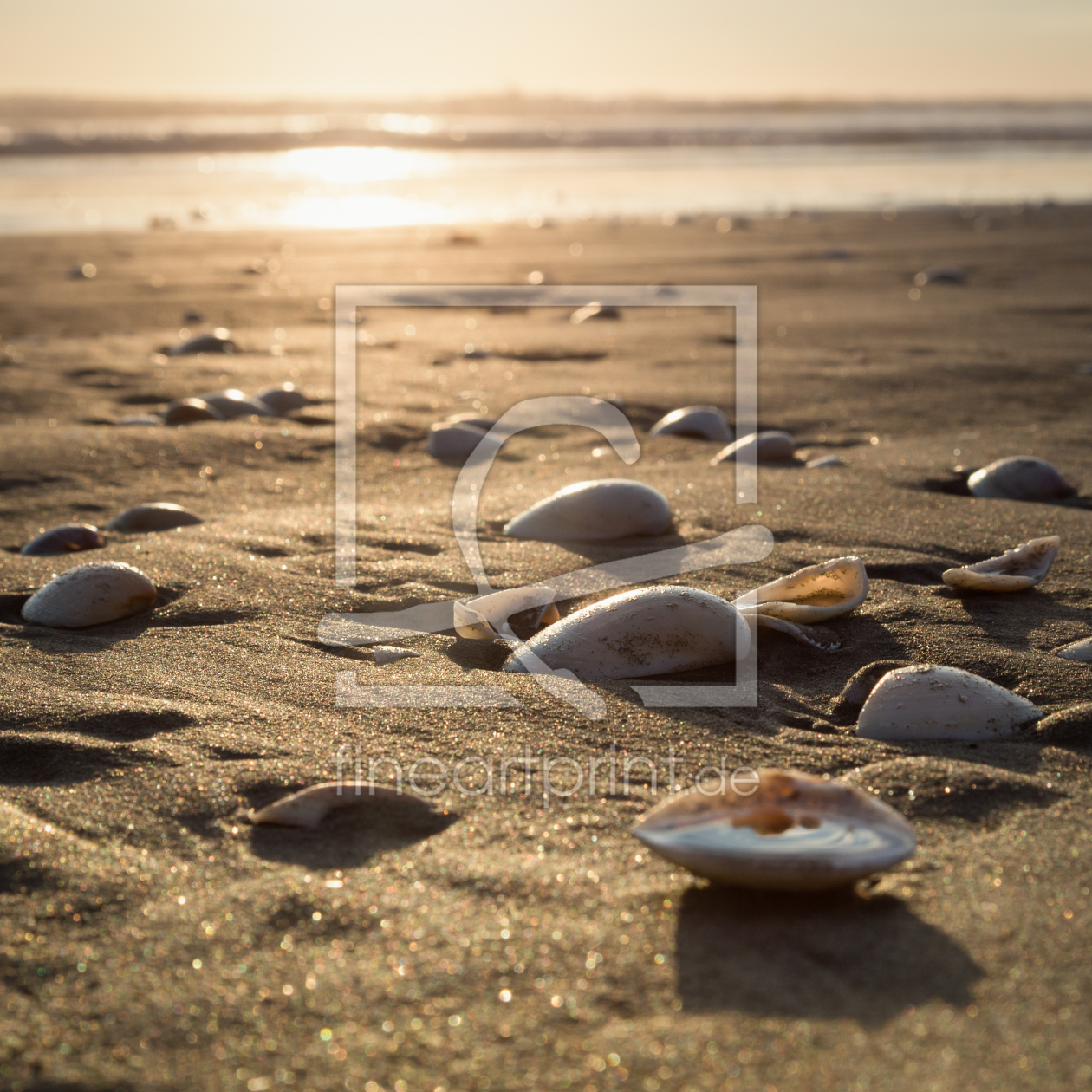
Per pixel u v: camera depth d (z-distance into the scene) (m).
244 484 3.95
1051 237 12.10
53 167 24.94
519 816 1.61
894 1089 1.05
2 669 2.21
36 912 1.36
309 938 1.31
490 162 27.89
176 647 2.36
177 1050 1.12
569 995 1.19
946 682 1.95
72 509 3.63
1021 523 3.26
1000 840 1.52
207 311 8.41
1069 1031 1.12
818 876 1.29
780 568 2.88
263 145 29.20
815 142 33.31
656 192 19.92
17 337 7.27
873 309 8.12
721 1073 1.07
